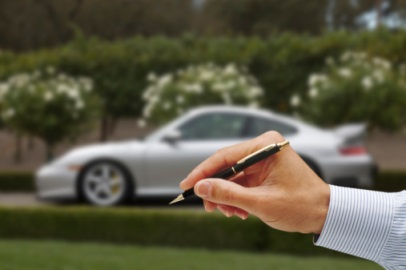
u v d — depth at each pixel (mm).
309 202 1012
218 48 18656
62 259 6023
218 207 1108
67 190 9672
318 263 5988
